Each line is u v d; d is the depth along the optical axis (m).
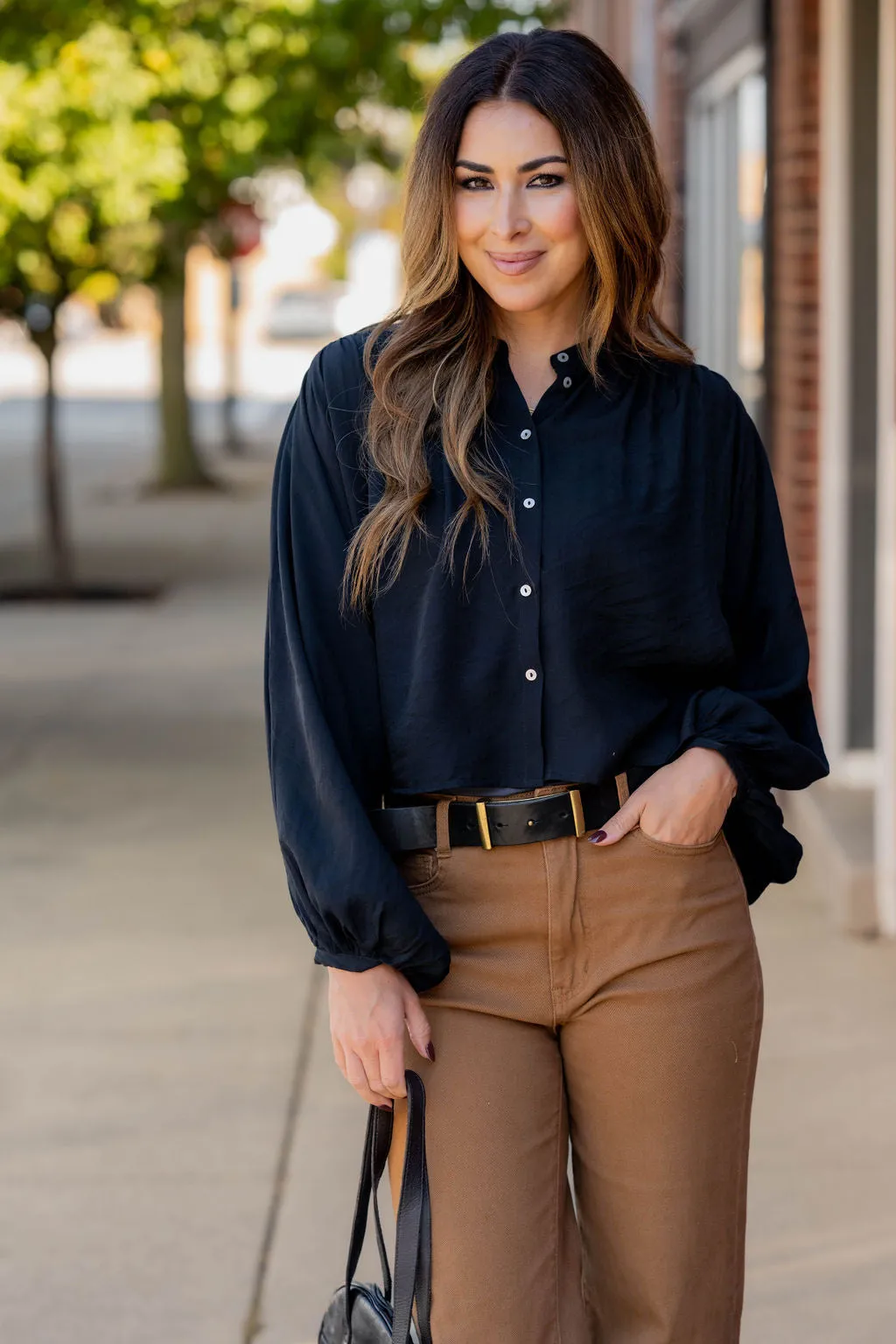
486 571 2.33
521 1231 2.28
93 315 67.88
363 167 27.19
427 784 2.36
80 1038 5.18
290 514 2.40
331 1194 4.21
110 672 11.03
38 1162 4.39
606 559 2.35
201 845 7.24
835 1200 4.14
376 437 2.34
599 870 2.36
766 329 7.99
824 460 7.23
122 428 33.91
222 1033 5.21
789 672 2.57
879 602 5.93
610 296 2.36
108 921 6.27
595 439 2.38
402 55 13.31
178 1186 4.26
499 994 2.36
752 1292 3.76
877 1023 5.20
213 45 12.22
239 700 10.18
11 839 7.33
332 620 2.37
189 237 18.83
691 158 10.36
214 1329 3.64
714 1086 2.39
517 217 2.32
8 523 19.44
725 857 2.46
